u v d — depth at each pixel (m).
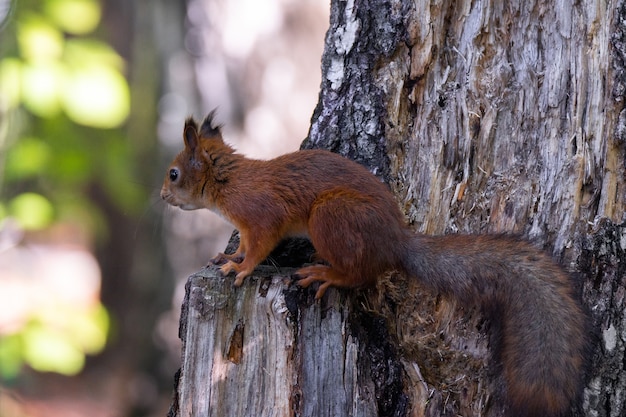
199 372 8.14
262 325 8.11
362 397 8.16
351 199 8.06
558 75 8.77
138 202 18.08
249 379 8.08
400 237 8.19
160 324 18.59
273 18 16.81
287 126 16.80
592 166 8.57
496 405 8.34
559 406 7.58
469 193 8.98
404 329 8.65
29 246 26.14
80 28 15.10
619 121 8.55
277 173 8.52
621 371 8.51
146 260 18.28
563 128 8.71
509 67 9.03
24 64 14.43
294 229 8.46
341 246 7.99
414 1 9.41
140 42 17.83
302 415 8.00
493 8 9.16
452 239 8.31
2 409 19.20
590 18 8.67
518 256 8.17
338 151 9.50
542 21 8.93
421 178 9.19
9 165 16.44
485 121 9.01
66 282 26.23
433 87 9.37
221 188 8.84
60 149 17.08
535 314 7.95
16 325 15.15
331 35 9.85
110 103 14.70
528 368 7.73
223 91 16.92
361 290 8.49
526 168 8.80
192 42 17.11
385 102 9.45
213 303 8.15
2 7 15.42
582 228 8.53
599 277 8.49
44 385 21.61
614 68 8.59
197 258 17.97
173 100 17.47
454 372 8.52
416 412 8.50
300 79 16.86
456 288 8.19
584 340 7.89
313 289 8.12
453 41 9.36
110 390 20.84
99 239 20.61
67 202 18.66
